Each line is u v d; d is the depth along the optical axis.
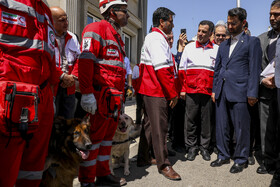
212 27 4.08
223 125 3.64
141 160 3.65
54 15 3.00
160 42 3.14
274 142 3.32
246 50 3.42
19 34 1.37
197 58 4.05
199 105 4.07
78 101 3.66
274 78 2.91
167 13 3.32
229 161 3.78
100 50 2.56
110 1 2.77
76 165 2.20
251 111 3.72
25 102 1.33
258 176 3.23
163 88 3.18
